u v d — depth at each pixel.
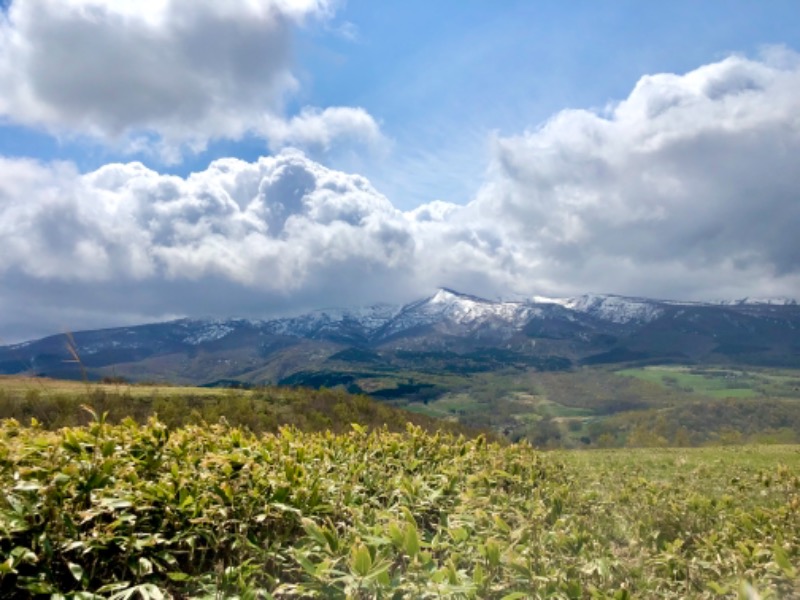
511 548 4.42
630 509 7.61
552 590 4.05
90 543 3.94
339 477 6.37
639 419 95.69
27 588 3.50
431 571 3.79
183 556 4.55
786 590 4.32
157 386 45.66
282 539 4.83
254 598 3.64
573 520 6.32
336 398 54.56
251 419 39.75
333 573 3.90
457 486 6.79
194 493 4.78
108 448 5.00
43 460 4.75
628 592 4.15
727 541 5.95
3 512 3.88
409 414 56.16
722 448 29.84
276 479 5.35
